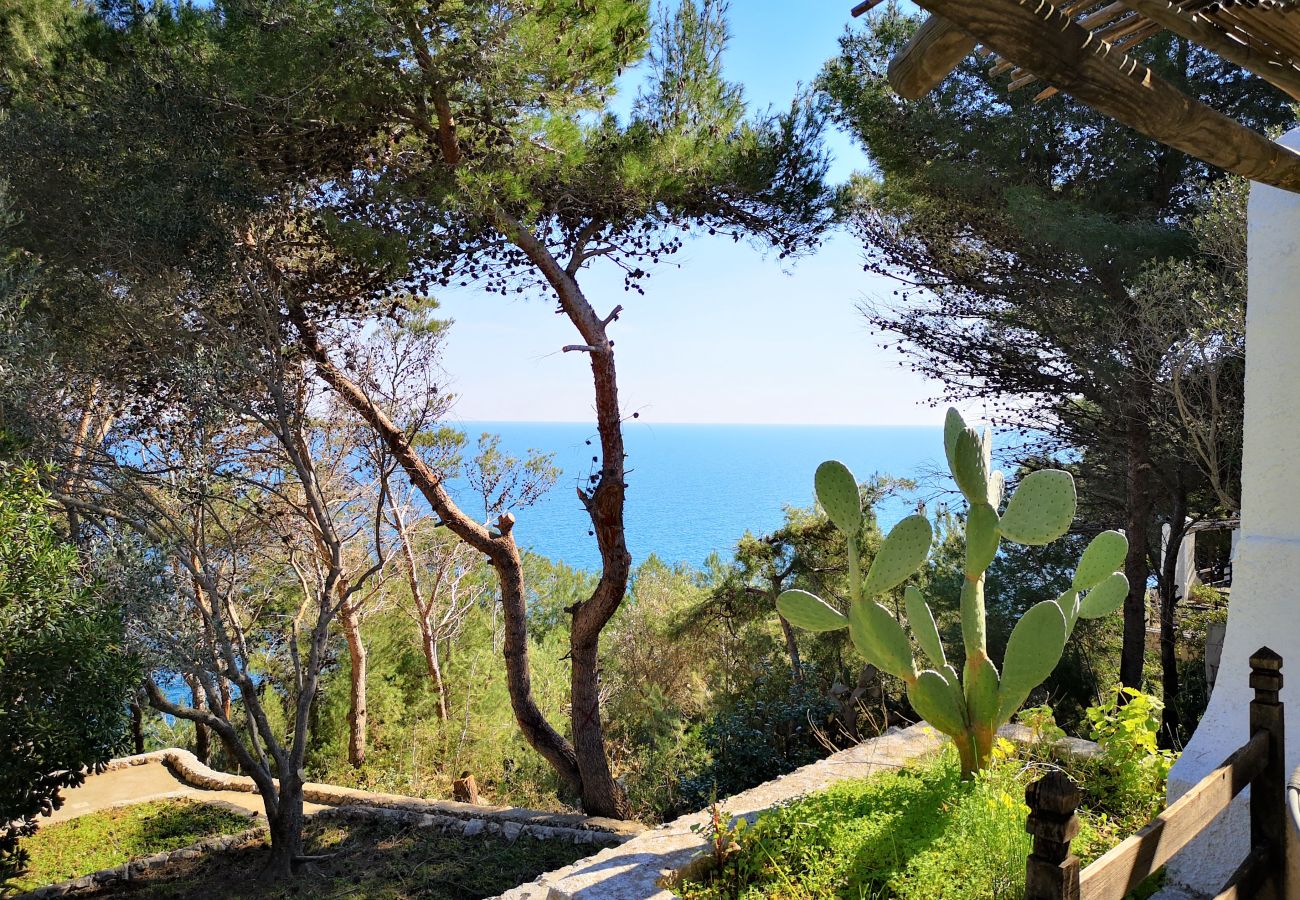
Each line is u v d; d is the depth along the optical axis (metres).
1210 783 2.20
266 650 14.21
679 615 15.80
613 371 9.17
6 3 8.78
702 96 9.09
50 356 7.27
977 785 3.30
